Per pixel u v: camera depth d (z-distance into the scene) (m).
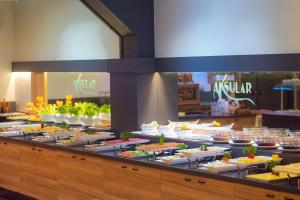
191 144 6.13
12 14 9.55
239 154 5.61
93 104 8.22
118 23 6.76
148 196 5.61
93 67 7.87
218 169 4.96
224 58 6.07
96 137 6.99
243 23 5.88
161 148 5.92
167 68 6.78
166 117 7.01
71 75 8.73
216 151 5.56
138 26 6.81
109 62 7.13
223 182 4.82
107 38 7.64
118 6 6.64
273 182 4.50
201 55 6.36
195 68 6.42
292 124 5.69
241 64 5.90
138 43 6.83
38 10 8.93
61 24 8.48
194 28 6.42
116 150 6.38
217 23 6.15
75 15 8.20
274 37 5.59
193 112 6.74
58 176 6.91
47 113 8.73
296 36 5.40
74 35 8.23
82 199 6.54
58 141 7.15
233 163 5.09
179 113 6.88
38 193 7.32
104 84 8.12
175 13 6.64
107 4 6.56
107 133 7.19
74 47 8.25
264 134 5.75
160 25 6.86
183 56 6.58
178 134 6.50
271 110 5.87
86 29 8.01
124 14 6.69
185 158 5.46
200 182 5.04
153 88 7.04
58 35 8.55
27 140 7.45
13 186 7.83
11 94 9.71
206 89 6.57
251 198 4.60
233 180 4.73
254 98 6.03
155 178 5.51
